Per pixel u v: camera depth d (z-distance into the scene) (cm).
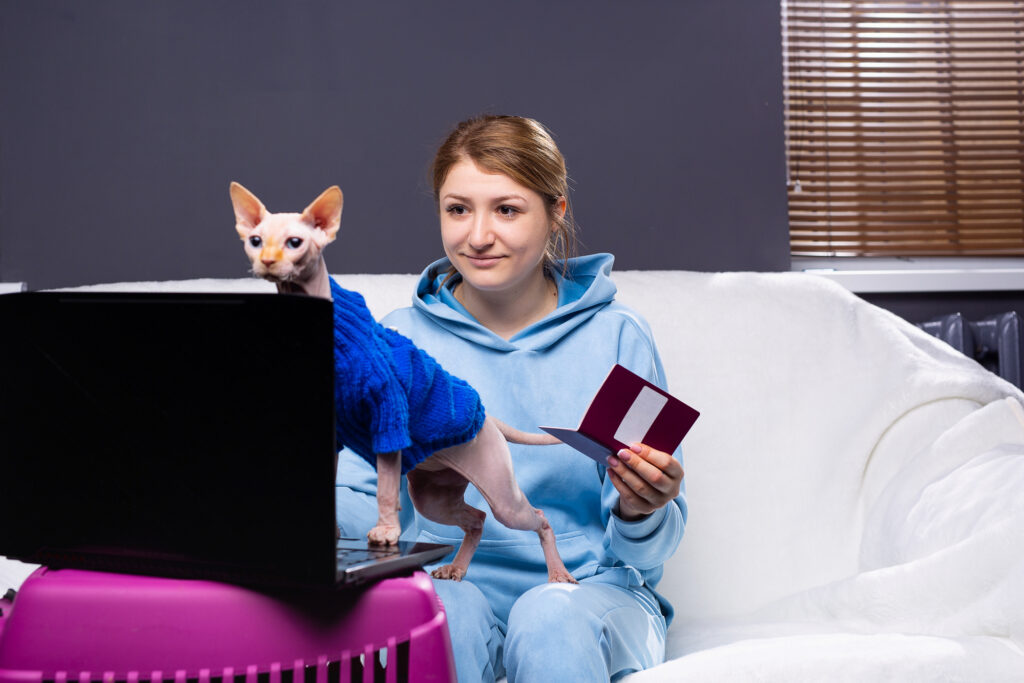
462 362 144
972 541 125
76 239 207
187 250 208
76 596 78
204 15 208
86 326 77
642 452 110
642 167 212
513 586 131
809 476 167
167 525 78
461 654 107
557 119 212
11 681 78
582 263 154
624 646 113
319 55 210
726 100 213
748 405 171
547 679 101
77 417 79
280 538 74
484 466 103
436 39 211
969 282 215
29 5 206
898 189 225
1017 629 117
